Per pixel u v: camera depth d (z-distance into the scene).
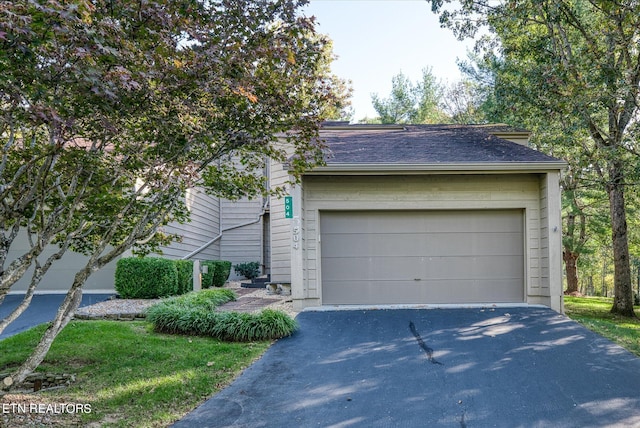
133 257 10.21
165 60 3.81
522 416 4.20
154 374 5.25
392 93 30.91
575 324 7.68
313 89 5.11
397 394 4.73
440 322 7.89
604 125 12.85
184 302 8.38
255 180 5.64
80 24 3.00
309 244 9.43
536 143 13.88
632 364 5.65
